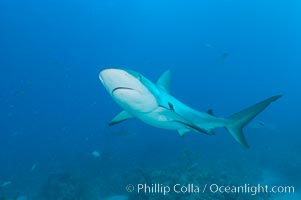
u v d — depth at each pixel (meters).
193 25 82.19
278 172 17.19
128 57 88.00
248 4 71.94
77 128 45.38
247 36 81.62
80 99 97.25
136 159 20.38
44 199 13.83
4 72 71.56
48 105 93.88
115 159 19.83
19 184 17.38
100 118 60.75
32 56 70.31
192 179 11.09
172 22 82.50
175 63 88.06
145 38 85.75
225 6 73.94
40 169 20.06
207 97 74.00
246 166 17.31
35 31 62.09
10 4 51.31
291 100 72.31
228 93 81.06
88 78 92.56
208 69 87.12
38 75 76.94
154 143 25.11
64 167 19.48
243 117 4.79
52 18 60.41
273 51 90.12
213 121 4.77
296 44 87.81
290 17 74.88
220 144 23.28
